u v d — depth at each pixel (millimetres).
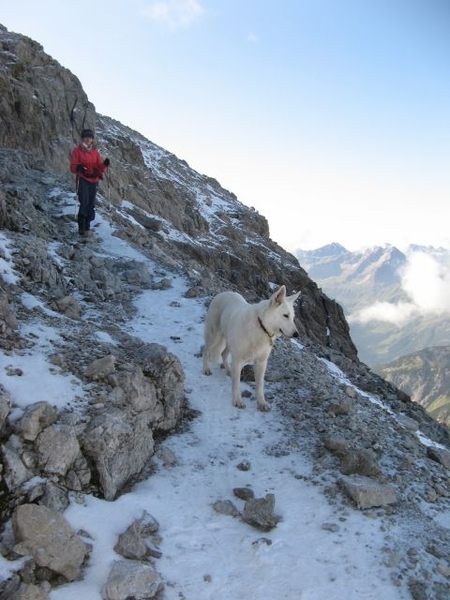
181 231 20344
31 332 4219
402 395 9352
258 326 4160
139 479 3377
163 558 2738
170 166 31438
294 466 3670
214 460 3695
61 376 3664
